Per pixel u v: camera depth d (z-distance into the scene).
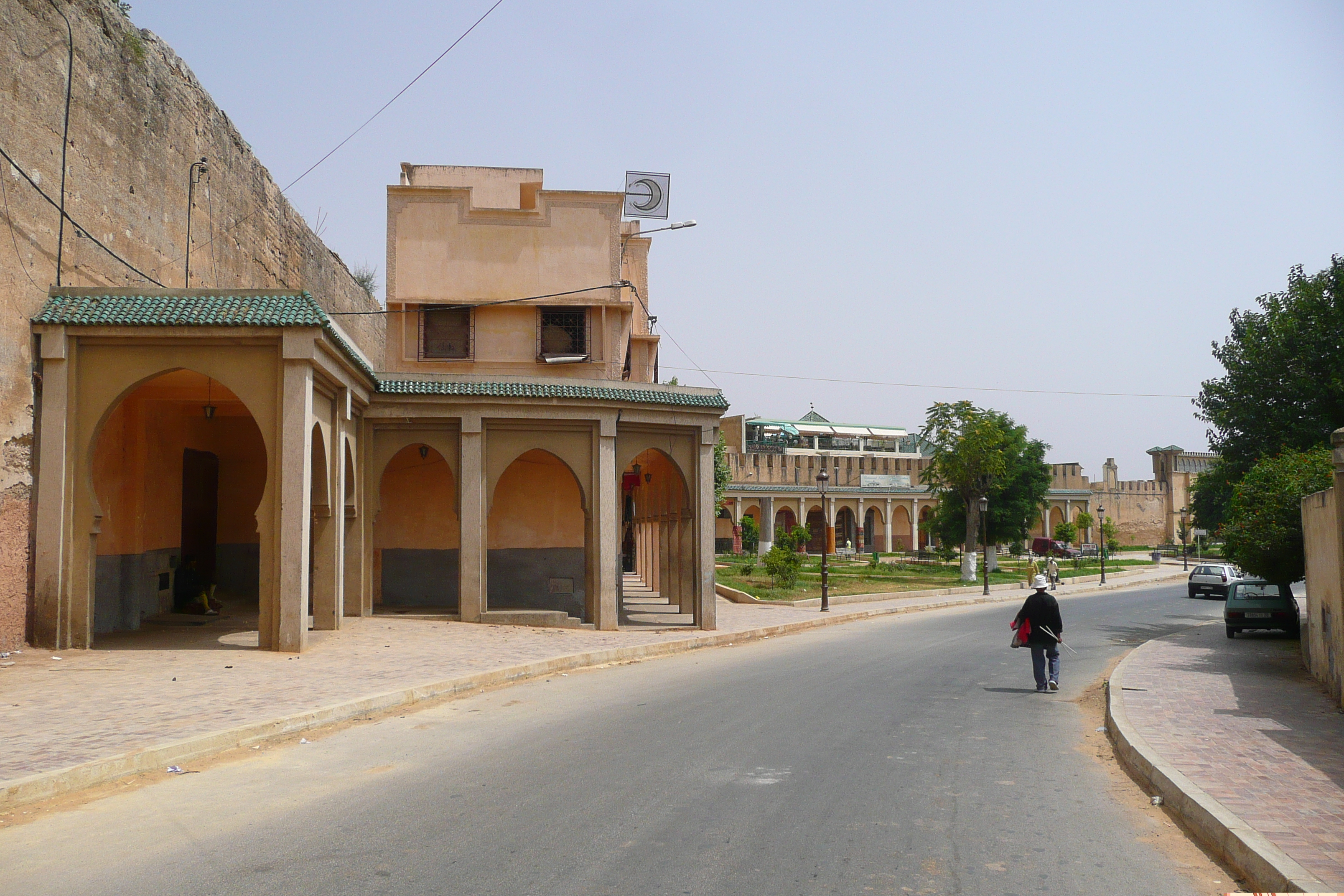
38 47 14.62
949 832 6.69
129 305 15.13
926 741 10.12
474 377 21.78
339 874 5.70
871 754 9.32
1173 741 9.63
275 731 9.87
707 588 23.02
